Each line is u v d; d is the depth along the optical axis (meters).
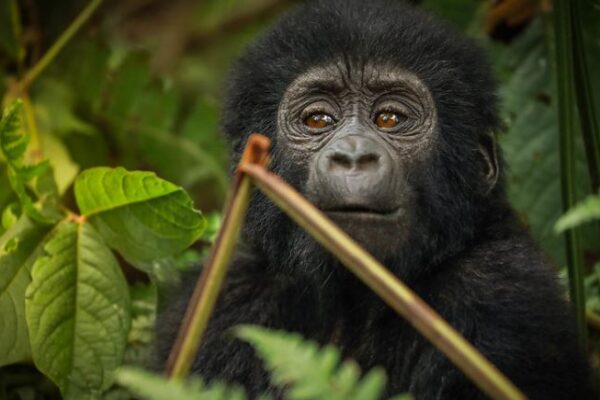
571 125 10.70
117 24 19.95
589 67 12.77
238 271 10.57
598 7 12.52
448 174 10.05
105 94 15.76
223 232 6.93
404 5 10.56
